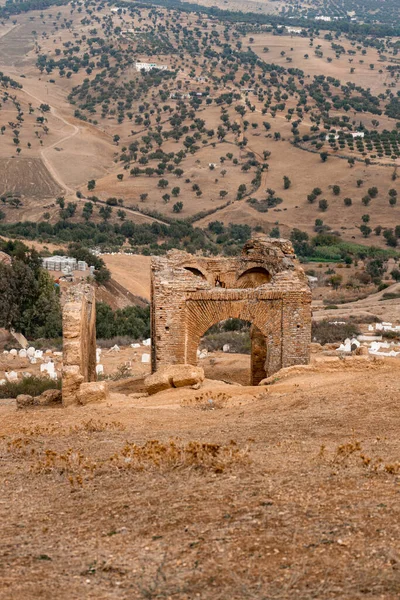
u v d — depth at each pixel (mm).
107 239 172500
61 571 9367
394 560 8664
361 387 22266
